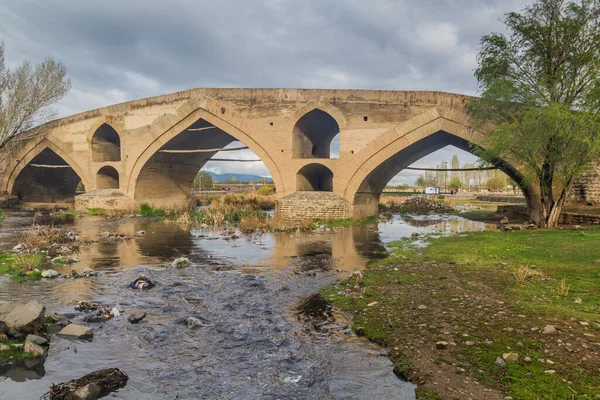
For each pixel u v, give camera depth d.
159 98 28.39
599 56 15.70
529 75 17.45
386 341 5.79
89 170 32.03
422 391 4.32
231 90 25.94
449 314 6.49
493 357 4.89
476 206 43.25
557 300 6.81
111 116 30.47
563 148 16.48
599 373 4.34
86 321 6.83
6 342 5.68
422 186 108.38
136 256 12.86
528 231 16.69
